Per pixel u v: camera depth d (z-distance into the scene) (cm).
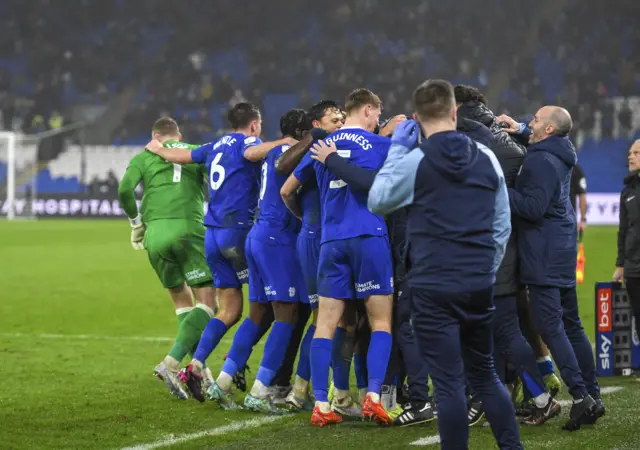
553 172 1897
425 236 1446
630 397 2283
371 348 1938
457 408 1435
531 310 1989
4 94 14325
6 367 2778
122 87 14488
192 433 1928
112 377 2616
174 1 15150
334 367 2108
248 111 2336
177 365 2283
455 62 13875
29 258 6806
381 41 14588
